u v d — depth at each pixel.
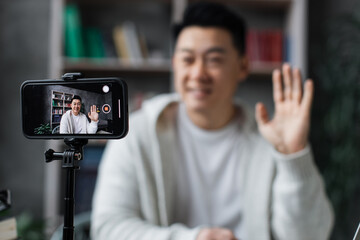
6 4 2.65
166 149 1.22
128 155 1.21
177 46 1.24
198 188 1.25
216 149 1.28
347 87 2.33
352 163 2.28
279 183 1.12
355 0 2.66
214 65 1.17
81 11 2.58
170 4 2.61
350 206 2.52
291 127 1.08
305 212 1.09
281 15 2.66
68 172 0.48
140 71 2.41
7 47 2.64
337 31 2.53
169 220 1.21
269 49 2.38
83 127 0.51
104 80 0.51
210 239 0.97
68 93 0.52
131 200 1.18
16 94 2.63
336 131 2.31
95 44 2.29
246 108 1.29
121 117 0.50
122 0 2.53
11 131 2.62
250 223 1.20
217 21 1.17
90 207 2.14
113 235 1.09
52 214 2.17
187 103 1.21
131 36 2.32
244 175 1.23
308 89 1.08
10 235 0.60
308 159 1.06
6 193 0.61
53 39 2.21
